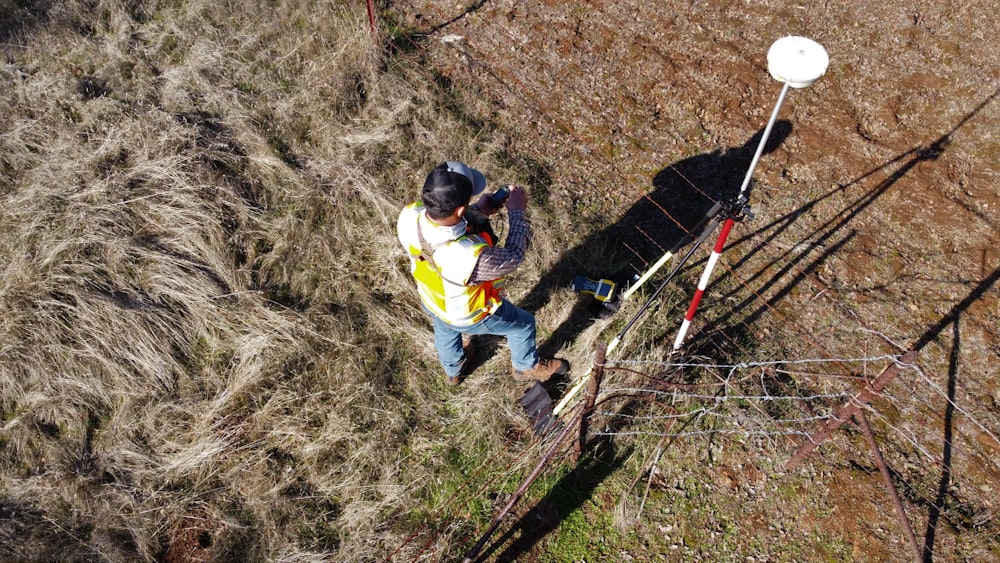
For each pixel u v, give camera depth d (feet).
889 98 16.11
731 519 10.64
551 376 12.35
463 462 11.45
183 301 12.75
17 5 18.94
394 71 17.20
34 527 10.41
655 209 14.73
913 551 9.20
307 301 13.33
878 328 12.63
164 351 12.25
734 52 17.29
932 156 15.01
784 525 10.54
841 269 13.46
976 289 12.98
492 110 16.56
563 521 10.77
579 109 16.48
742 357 12.35
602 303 12.78
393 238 13.94
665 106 16.42
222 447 11.34
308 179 14.79
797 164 15.08
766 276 13.47
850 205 14.35
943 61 16.71
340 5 18.66
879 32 17.47
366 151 15.44
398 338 12.94
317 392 12.07
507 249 8.80
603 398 11.74
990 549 10.05
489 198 9.53
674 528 10.60
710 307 13.07
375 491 11.14
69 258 13.01
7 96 16.31
